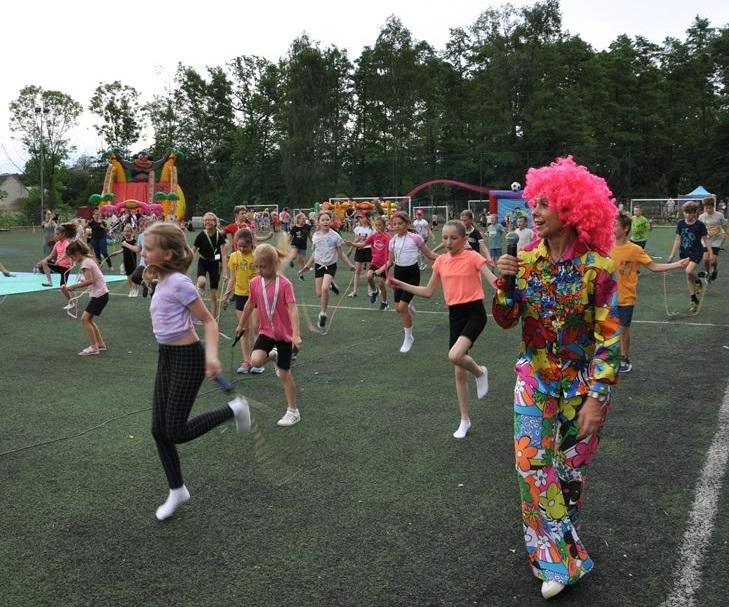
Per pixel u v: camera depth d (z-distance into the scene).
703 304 11.38
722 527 3.52
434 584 3.03
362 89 67.62
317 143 61.53
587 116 58.62
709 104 72.19
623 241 6.59
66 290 11.07
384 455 4.68
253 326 7.72
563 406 2.93
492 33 60.25
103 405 6.04
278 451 4.73
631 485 4.08
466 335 5.07
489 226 16.88
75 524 3.70
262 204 63.50
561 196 2.73
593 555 3.26
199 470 4.45
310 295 14.03
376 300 13.07
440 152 64.25
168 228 3.73
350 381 6.82
